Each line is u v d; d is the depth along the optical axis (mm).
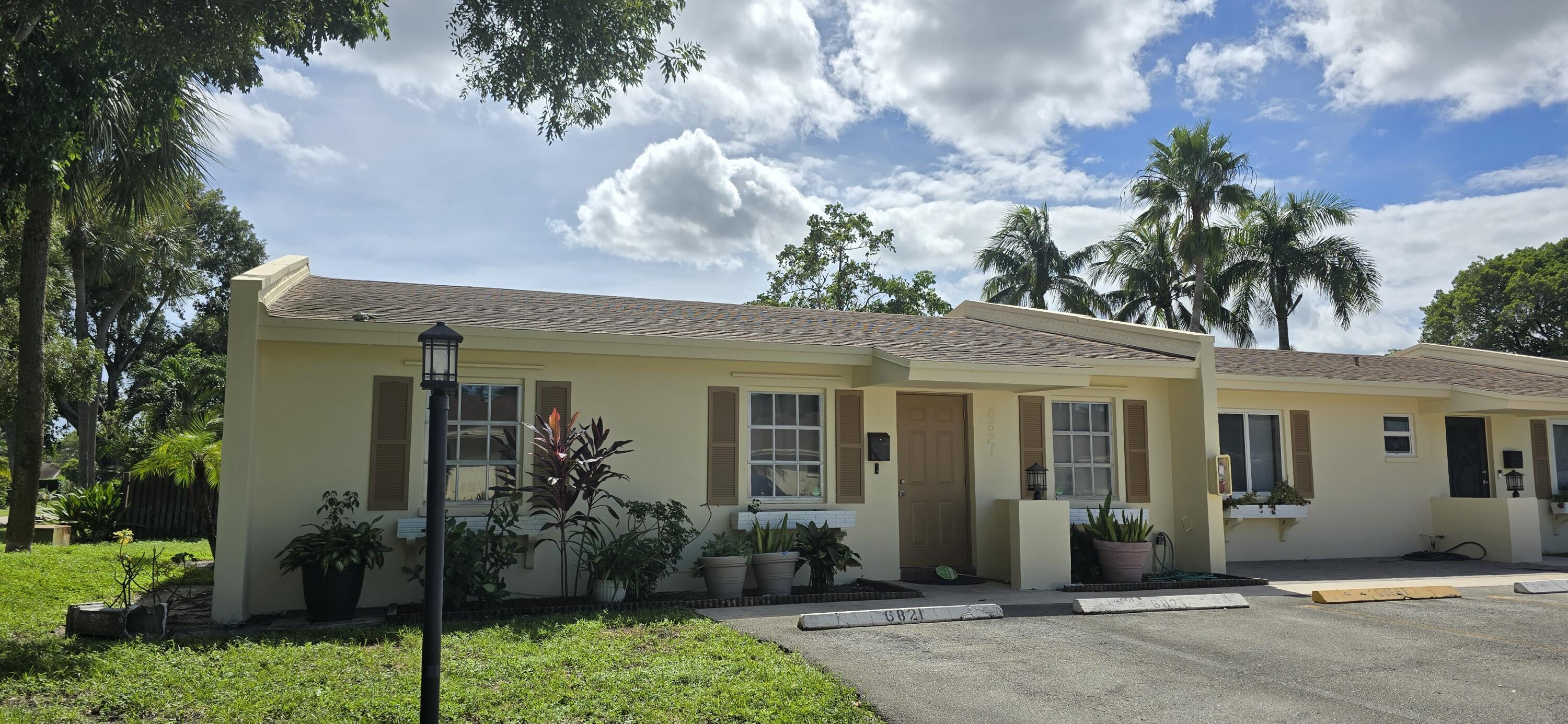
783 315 13422
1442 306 37875
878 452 11570
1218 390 14398
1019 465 12492
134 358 33469
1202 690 6207
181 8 7594
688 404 10875
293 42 8516
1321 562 14523
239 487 8531
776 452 11328
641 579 9438
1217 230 26969
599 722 5270
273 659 6609
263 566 9117
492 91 9766
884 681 6258
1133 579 11477
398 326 9266
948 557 12203
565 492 9500
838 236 31328
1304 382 14469
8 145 7195
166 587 10047
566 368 10422
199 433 13281
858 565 10633
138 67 8562
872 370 11242
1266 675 6594
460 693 5691
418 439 9773
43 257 13688
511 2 9008
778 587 10133
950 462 12367
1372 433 15625
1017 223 31703
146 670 6246
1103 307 31125
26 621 7977
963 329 14227
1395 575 12727
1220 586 11375
